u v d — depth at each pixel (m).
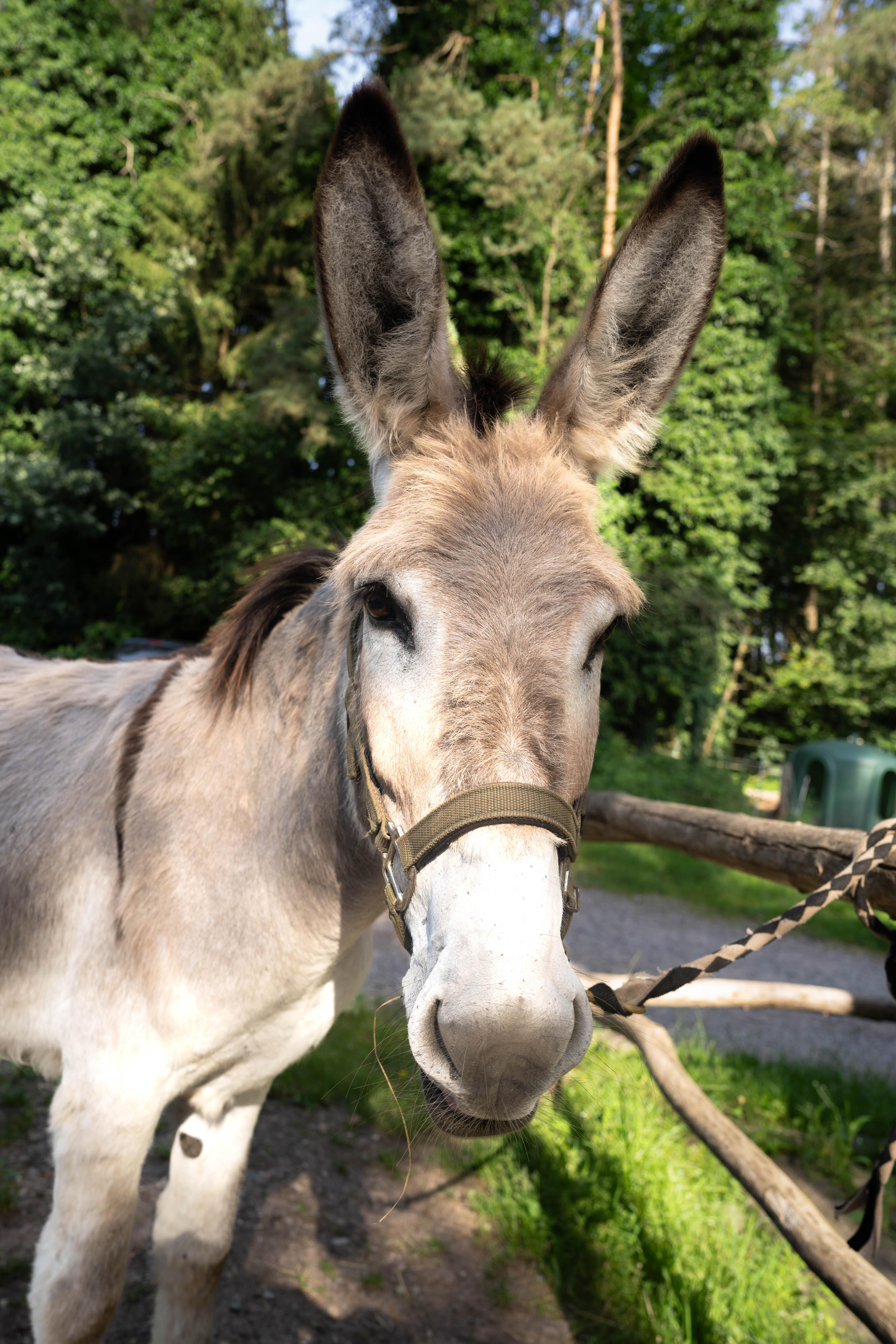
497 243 12.60
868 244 20.53
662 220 1.34
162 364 15.29
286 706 1.52
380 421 1.31
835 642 17.44
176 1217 1.67
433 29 14.23
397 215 1.25
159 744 1.63
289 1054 1.63
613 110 11.80
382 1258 2.44
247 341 15.55
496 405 1.33
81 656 13.57
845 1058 4.48
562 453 1.31
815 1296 2.40
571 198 12.04
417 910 1.05
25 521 14.27
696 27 14.30
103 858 1.59
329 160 1.20
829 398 19.58
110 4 15.95
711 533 13.05
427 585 1.08
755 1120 3.42
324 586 1.59
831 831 1.72
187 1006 1.46
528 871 0.96
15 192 14.96
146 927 1.49
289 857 1.45
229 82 16.61
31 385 14.33
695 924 6.89
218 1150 1.67
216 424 13.98
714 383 13.30
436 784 1.03
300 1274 2.32
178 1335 1.66
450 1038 0.90
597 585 1.12
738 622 14.31
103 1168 1.42
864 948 6.73
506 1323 2.25
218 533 14.83
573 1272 2.41
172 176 15.98
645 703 14.08
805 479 17.02
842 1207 1.53
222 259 16.20
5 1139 2.69
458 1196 2.76
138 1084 1.45
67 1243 1.40
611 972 5.43
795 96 17.14
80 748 1.76
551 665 1.05
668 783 11.69
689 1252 2.46
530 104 11.90
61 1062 1.68
